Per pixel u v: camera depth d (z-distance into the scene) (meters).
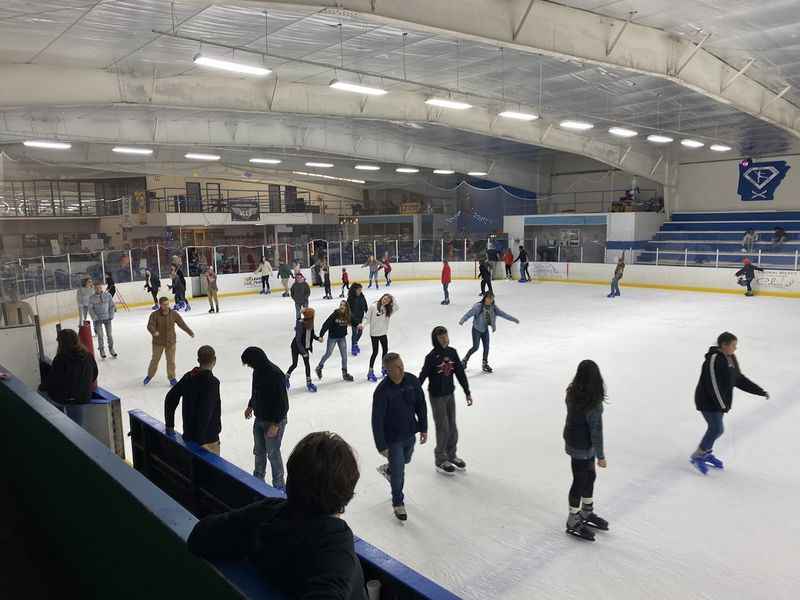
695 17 11.39
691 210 30.78
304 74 15.49
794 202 27.47
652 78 15.92
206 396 5.07
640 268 25.30
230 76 15.53
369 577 2.42
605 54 11.71
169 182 39.38
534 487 6.16
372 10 8.83
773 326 15.32
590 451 5.11
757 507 5.68
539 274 28.73
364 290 25.02
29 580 3.65
